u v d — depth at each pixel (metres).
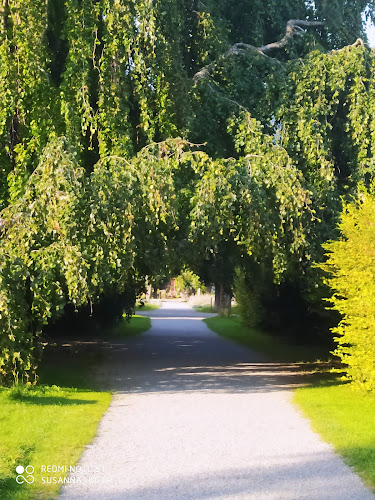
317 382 11.04
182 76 12.15
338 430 6.70
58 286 8.66
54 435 6.35
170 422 7.29
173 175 10.29
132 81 11.55
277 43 14.62
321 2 15.65
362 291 8.42
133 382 10.95
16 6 10.53
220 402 8.79
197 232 9.94
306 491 4.64
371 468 5.17
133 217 9.23
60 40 11.83
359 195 10.48
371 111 12.52
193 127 11.79
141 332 25.09
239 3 15.36
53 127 10.55
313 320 16.66
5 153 10.70
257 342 20.14
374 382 8.43
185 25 13.74
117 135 10.74
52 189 8.64
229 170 9.96
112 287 10.22
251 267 14.76
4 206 10.61
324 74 12.74
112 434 6.60
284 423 7.25
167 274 10.84
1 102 10.35
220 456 5.68
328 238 12.14
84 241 8.83
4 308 8.16
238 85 13.15
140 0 11.21
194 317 39.06
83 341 20.03
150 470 5.20
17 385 9.11
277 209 10.58
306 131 12.18
